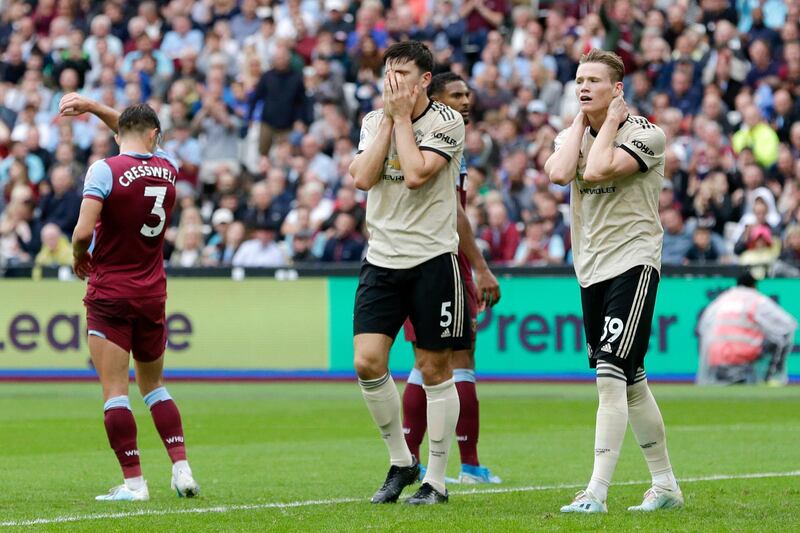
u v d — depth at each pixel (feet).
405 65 72.90
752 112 201.57
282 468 100.07
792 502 76.48
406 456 77.30
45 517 71.72
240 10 251.60
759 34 219.41
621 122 72.13
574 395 171.22
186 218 203.00
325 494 83.41
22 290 193.06
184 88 232.73
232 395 174.29
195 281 191.21
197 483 89.10
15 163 222.89
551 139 208.44
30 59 248.32
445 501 76.13
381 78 229.66
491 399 166.09
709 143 195.00
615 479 91.50
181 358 191.72
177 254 203.41
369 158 73.82
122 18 258.16
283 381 188.96
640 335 71.61
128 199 80.69
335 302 187.93
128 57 245.04
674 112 205.16
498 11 235.20
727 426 132.16
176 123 226.99
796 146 201.98
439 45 233.14
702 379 175.01
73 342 191.52
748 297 173.58
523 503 76.48
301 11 249.96
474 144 206.08
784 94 206.69
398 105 72.74
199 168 224.12
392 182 74.59
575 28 231.50
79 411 152.05
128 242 81.46
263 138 224.53
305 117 225.35
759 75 214.07
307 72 239.91
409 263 74.28
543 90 221.46
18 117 243.40
